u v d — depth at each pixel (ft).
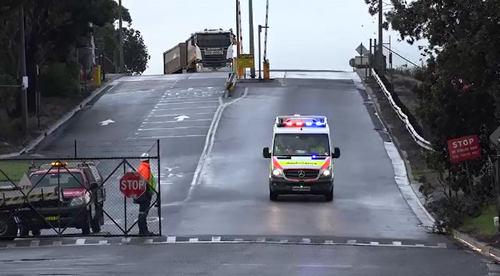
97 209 161.58
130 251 135.23
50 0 338.54
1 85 304.09
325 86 406.41
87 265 118.83
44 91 376.48
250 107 347.56
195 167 249.55
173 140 289.53
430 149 224.33
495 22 166.30
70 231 167.94
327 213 184.34
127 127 316.81
